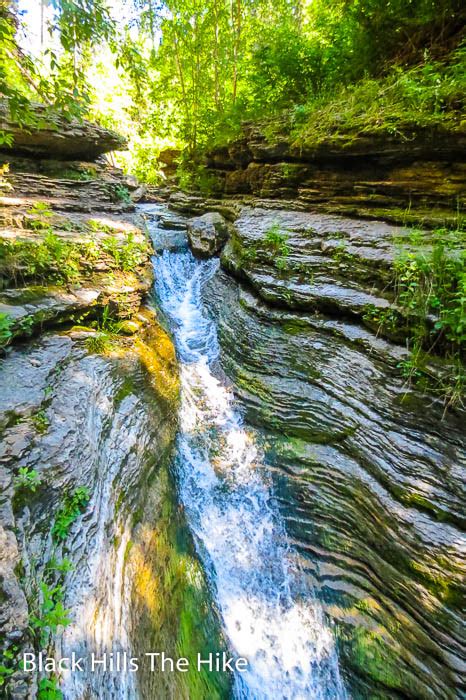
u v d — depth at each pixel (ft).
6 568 7.69
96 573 9.92
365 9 22.97
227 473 18.33
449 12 20.39
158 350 20.76
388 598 12.87
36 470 10.30
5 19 9.67
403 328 15.44
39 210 22.13
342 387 16.88
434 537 12.05
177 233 34.42
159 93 44.52
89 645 8.55
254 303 22.67
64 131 28.02
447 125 16.85
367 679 12.37
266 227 24.31
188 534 15.40
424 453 13.34
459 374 13.37
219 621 13.78
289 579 15.40
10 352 14.07
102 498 11.66
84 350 16.39
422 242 16.99
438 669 11.08
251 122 29.96
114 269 21.09
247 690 12.80
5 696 6.28
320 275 19.86
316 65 28.99
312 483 16.33
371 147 20.08
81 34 9.96
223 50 40.55
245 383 20.98
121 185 33.12
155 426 16.72
